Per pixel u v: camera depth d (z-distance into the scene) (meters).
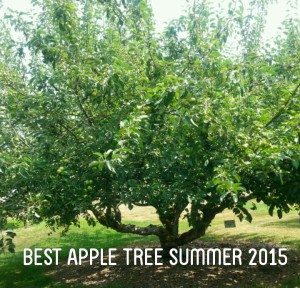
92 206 6.15
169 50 6.71
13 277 8.98
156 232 8.30
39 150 6.00
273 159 4.75
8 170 5.29
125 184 5.44
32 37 6.14
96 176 5.76
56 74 6.00
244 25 7.70
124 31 7.00
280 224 12.50
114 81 5.07
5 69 6.68
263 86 6.15
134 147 5.18
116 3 6.53
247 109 5.05
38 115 6.20
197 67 5.96
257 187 6.06
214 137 5.23
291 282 7.52
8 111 6.43
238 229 12.27
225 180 4.20
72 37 6.05
